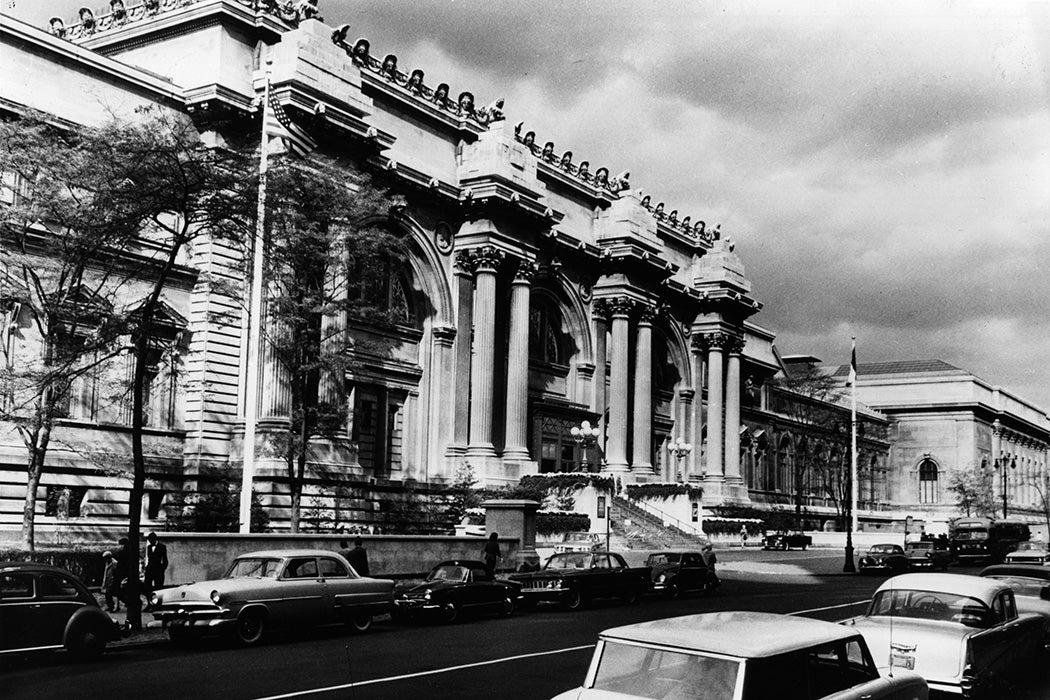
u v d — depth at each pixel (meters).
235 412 45.22
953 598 15.91
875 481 138.12
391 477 56.47
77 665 19.36
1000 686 15.83
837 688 10.00
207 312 42.16
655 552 39.12
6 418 31.36
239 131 46.09
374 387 55.44
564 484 59.34
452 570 29.28
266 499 43.38
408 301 58.78
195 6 46.78
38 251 35.31
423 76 59.72
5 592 18.75
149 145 26.84
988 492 130.12
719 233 92.19
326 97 47.00
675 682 9.16
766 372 106.31
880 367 152.25
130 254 37.50
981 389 144.62
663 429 83.38
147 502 42.84
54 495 39.66
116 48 49.28
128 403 35.41
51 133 32.00
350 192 38.78
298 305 36.81
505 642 23.28
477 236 60.38
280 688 16.83
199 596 21.95
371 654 21.14
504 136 61.19
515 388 61.84
